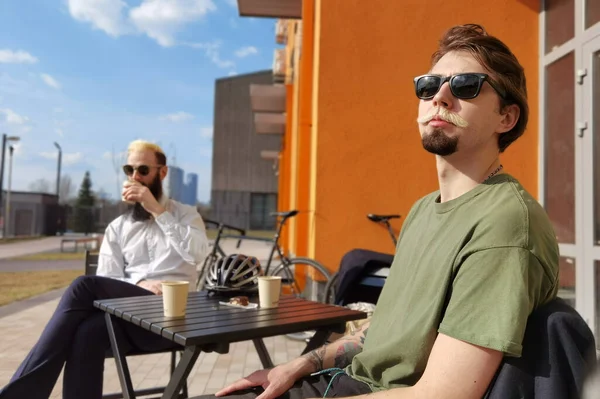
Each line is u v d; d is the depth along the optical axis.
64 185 55.66
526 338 1.09
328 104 4.89
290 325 1.88
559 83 4.64
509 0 4.99
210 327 1.78
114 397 2.78
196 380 3.88
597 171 4.09
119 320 2.28
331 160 4.87
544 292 1.14
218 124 46.31
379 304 1.56
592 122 4.14
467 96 1.35
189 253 2.98
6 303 7.32
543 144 4.84
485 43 1.40
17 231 33.53
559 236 4.58
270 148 46.19
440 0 4.99
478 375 1.07
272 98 13.67
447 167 1.43
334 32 4.93
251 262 2.60
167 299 1.95
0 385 3.65
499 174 1.34
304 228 6.68
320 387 1.54
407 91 4.93
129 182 3.01
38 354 2.15
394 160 4.89
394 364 1.34
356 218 4.84
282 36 17.41
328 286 4.48
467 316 1.10
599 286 3.99
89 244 24.61
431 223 1.41
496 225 1.16
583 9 4.29
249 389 1.65
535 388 1.04
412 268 1.41
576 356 1.03
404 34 4.96
